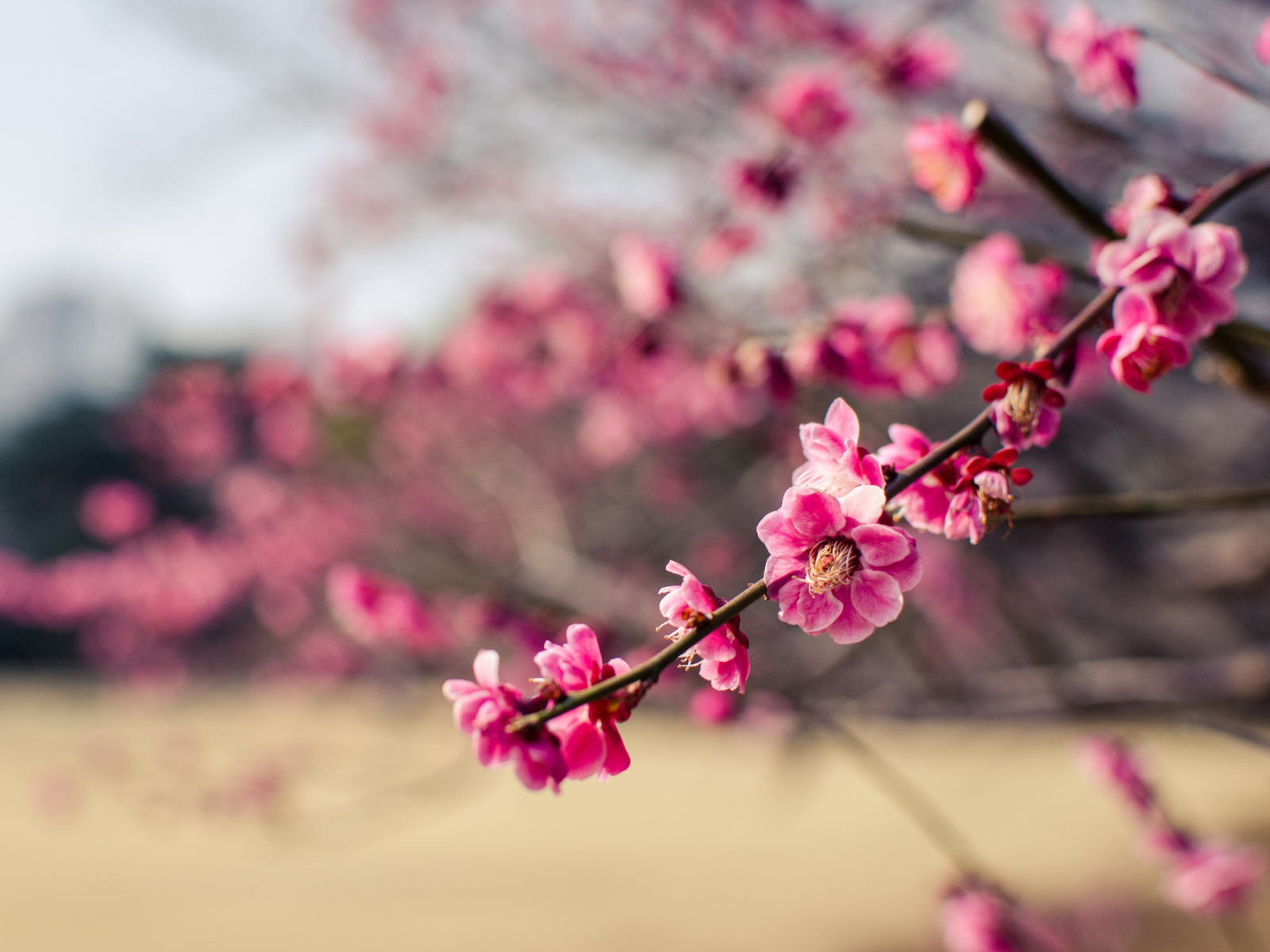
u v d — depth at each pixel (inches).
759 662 193.3
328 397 220.2
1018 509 75.2
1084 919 277.1
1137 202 61.0
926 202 143.9
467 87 221.8
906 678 191.8
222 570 366.6
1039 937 107.0
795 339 91.9
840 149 140.6
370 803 182.9
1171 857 116.1
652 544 259.4
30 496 834.2
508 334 196.7
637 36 185.2
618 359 145.6
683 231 189.6
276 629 367.2
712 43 171.3
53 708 661.3
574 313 191.3
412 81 227.8
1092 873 329.7
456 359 209.0
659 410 209.3
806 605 39.1
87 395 864.3
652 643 170.7
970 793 202.5
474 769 208.7
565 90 199.5
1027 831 379.2
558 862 391.9
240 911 330.3
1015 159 66.2
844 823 438.0
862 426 151.9
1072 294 88.0
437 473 332.2
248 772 250.4
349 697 293.3
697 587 40.9
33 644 864.9
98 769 261.9
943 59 115.1
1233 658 140.3
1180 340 44.6
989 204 143.1
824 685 187.2
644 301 124.0
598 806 482.9
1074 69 73.9
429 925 313.1
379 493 344.8
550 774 41.6
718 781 371.2
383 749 245.4
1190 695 129.7
